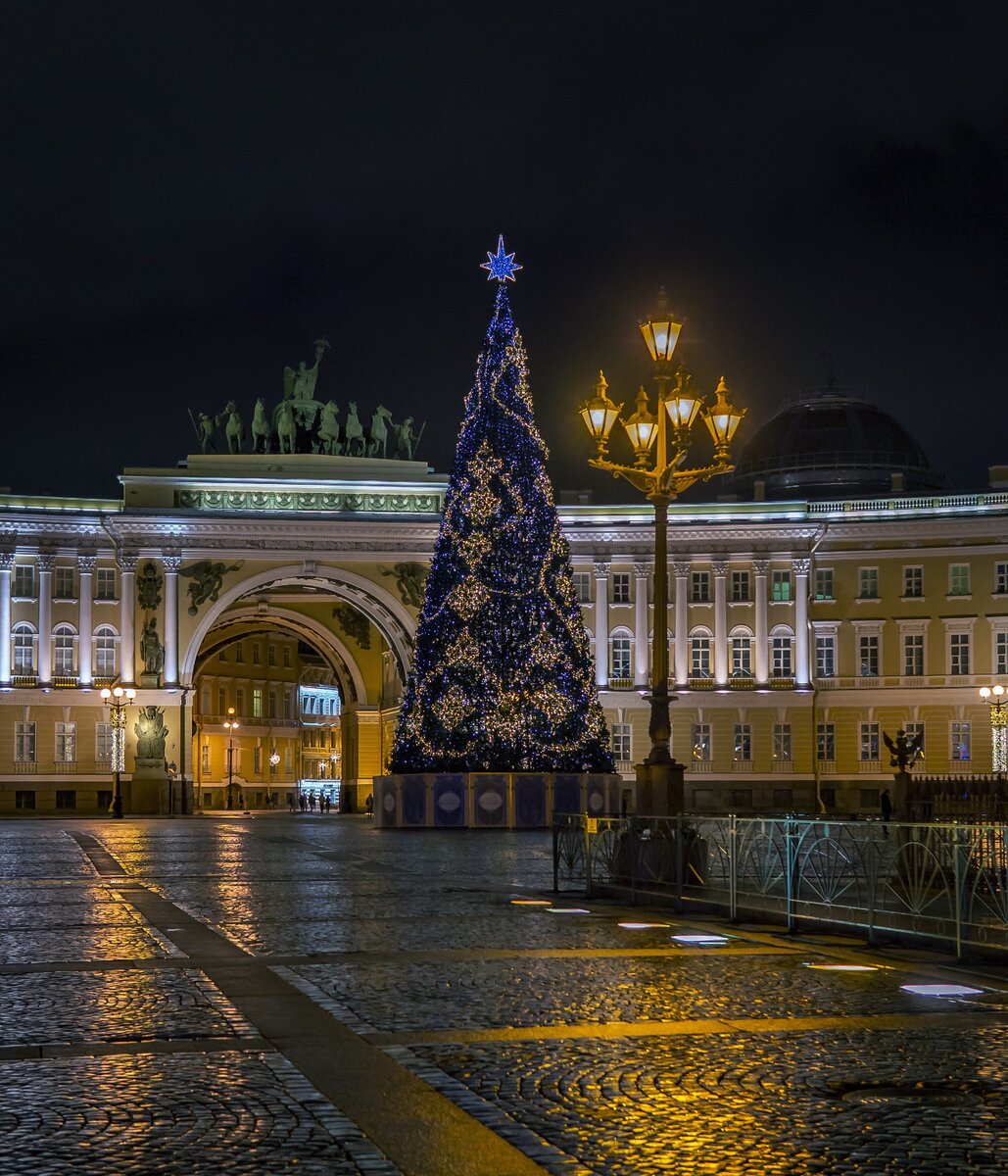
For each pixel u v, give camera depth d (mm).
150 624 98750
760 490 106875
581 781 73875
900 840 22453
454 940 23109
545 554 75500
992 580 99750
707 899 27391
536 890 33281
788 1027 15453
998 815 56250
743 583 102938
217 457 102375
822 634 102438
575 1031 15227
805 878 24469
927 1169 10383
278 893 31984
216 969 19656
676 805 31375
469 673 74375
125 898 30484
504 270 77562
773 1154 10758
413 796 72562
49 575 98125
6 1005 16781
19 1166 10492
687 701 102188
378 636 112875
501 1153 10805
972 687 99625
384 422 105500
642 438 32500
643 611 103375
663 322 32906
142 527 98750
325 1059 13867
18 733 97188
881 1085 12820
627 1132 11352
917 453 117812
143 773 97625
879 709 101250
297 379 104812
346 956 20969
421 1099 12367
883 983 18547
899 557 101500
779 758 101875
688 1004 16922
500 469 75500
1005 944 19969
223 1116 11797
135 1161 10602
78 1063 13703
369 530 101438
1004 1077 13117
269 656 143125
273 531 100312
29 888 33094
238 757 139125
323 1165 10516
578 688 75625
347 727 115375
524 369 77000
